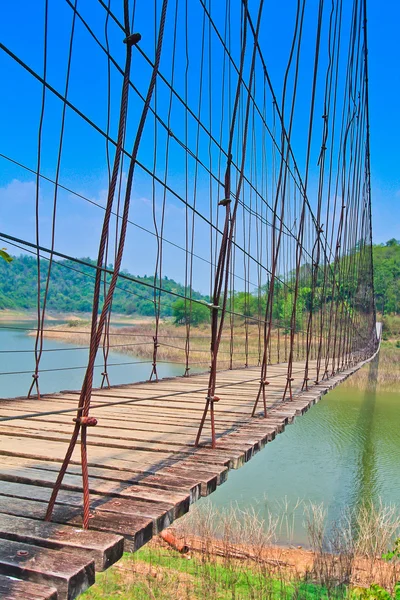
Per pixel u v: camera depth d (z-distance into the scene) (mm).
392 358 28125
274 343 19266
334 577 5562
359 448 11453
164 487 1741
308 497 8523
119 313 50875
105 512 1482
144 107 1472
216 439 2531
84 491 1367
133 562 5770
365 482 9289
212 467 2014
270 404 3824
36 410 3164
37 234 2891
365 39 11570
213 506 7863
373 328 23609
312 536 6316
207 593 5078
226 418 3180
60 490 1679
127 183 1419
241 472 9758
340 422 13969
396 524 6535
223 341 21891
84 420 1369
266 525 7336
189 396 4195
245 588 5262
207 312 26078
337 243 6668
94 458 2094
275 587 5406
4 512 1454
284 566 5953
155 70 1501
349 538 6465
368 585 5375
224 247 2357
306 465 10195
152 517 1448
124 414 3244
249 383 5289
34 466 1926
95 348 1371
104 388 4402
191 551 6102
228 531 6180
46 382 14594
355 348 13977
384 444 11820
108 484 1755
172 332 27391
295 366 8242
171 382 5113
